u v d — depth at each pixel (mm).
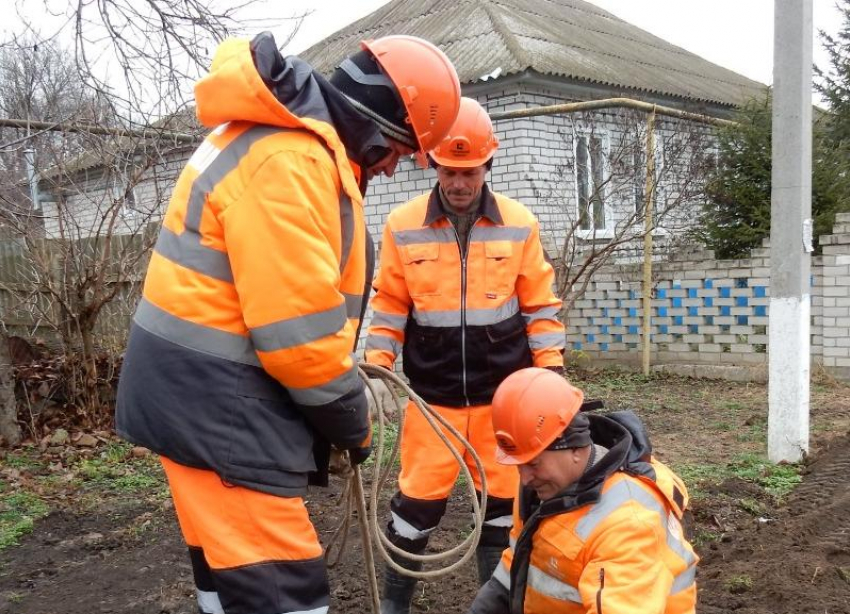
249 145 2127
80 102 6672
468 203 3318
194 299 2129
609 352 10062
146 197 7605
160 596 3992
